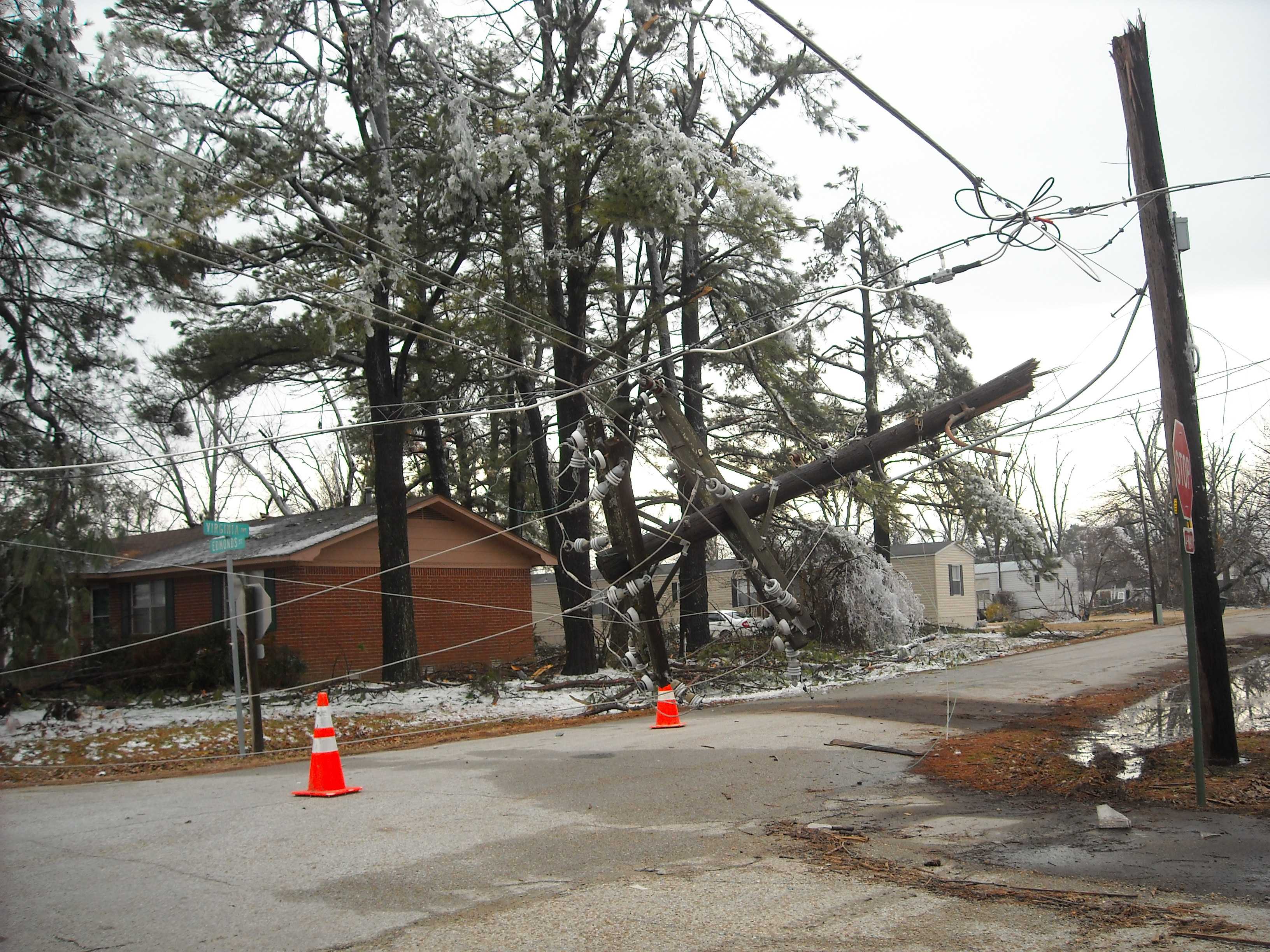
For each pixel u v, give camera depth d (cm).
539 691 2077
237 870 651
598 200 1822
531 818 797
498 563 2694
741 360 2820
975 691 1720
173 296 1750
